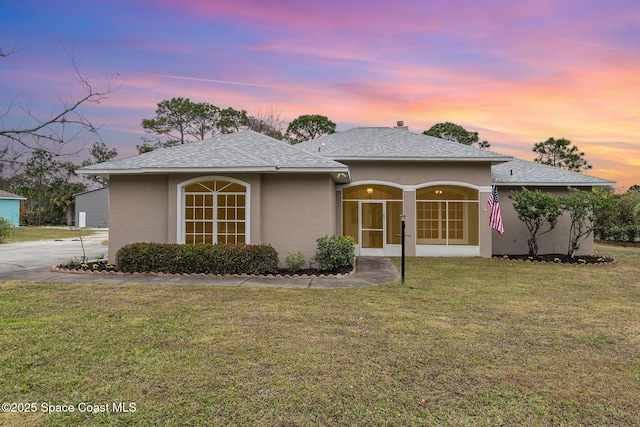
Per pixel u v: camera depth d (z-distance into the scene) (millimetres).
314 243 11453
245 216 11500
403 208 15195
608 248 20062
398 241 15445
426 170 15219
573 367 4348
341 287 8742
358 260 14000
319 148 16406
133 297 7516
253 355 4535
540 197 14227
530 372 4191
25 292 7906
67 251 17547
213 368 4148
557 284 9445
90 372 4016
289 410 3305
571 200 14078
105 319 5949
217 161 11570
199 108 35531
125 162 12023
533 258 14453
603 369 4309
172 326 5613
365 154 15273
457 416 3256
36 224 47750
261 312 6461
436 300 7539
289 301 7293
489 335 5414
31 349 4629
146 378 3887
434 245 15305
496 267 12312
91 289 8250
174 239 11625
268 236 11547
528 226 15594
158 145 36531
